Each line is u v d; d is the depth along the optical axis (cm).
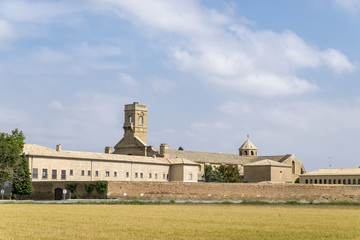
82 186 11781
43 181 12150
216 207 9562
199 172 17812
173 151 17912
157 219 6631
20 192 11881
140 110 18862
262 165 17438
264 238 4984
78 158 13725
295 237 5081
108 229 5438
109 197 11475
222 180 17450
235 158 19825
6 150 11469
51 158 13088
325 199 12669
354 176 17162
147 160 15700
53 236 4872
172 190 12019
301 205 10950
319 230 5672
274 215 7694
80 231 5241
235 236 5084
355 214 8131
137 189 11762
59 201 10688
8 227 5459
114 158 14738
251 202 11481
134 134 18525
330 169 18400
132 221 6306
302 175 18288
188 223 6191
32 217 6625
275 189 12625
